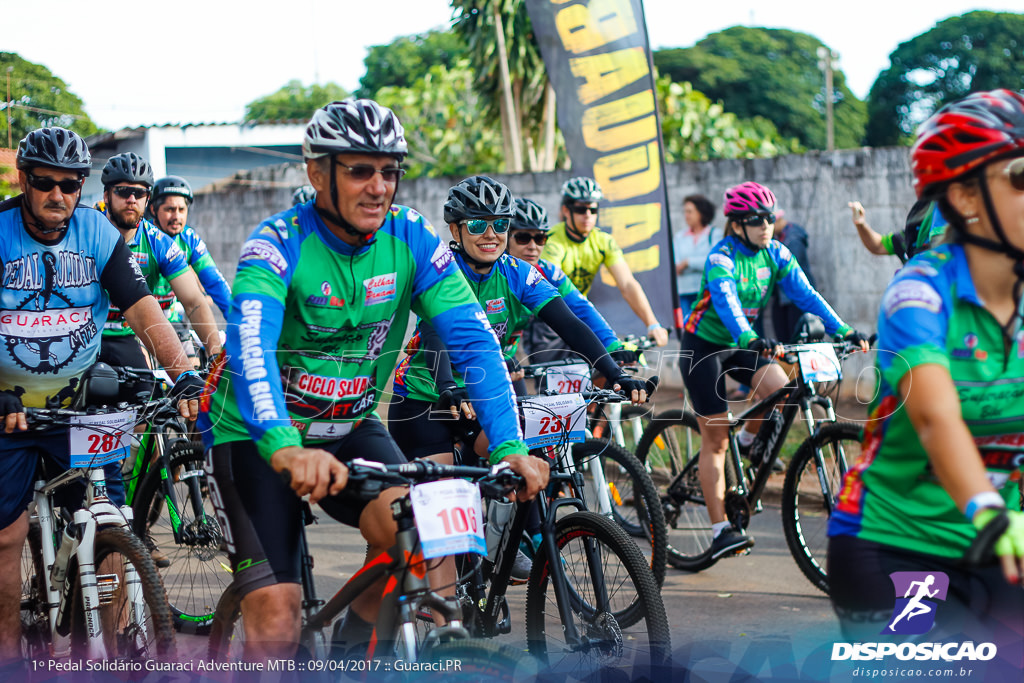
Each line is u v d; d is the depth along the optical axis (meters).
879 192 8.89
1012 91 1.93
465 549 2.27
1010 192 1.86
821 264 9.10
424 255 2.64
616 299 7.40
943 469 1.81
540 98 11.51
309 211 2.49
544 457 3.29
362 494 2.23
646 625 2.82
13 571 3.03
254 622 2.37
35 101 5.80
